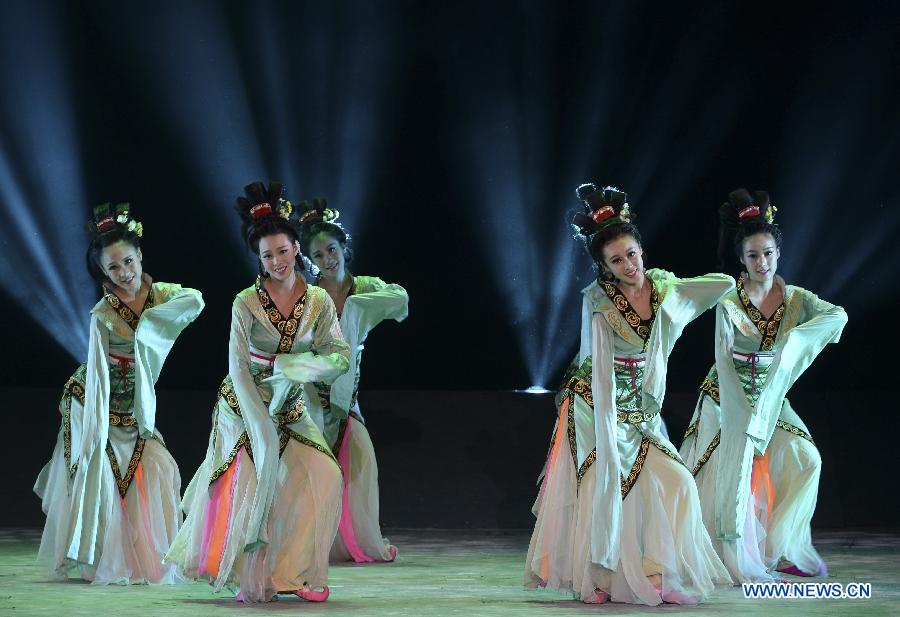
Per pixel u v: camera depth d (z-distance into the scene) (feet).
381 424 69.62
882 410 69.62
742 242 48.70
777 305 48.98
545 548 41.42
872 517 64.75
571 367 44.55
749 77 86.02
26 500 64.39
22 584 45.57
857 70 84.58
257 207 41.96
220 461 42.29
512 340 88.38
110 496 46.91
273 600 40.06
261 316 41.50
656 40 86.69
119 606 38.93
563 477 41.45
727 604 39.27
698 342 86.48
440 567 50.16
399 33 86.89
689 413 70.59
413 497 65.82
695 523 40.55
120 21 84.48
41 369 83.87
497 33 87.20
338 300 56.90
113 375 48.11
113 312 47.78
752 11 85.30
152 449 48.39
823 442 67.82
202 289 86.43
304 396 48.06
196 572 42.01
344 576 47.42
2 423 67.72
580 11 87.04
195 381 86.63
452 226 88.22
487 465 67.36
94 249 47.42
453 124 87.66
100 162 85.10
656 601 38.75
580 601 39.83
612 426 40.22
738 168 86.48
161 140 85.51
